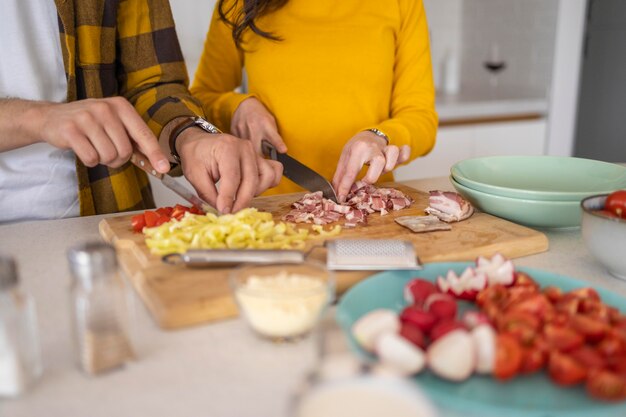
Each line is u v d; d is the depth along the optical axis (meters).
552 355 0.62
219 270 0.90
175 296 0.80
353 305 0.77
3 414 0.58
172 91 1.53
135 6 1.53
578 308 0.72
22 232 1.20
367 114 1.70
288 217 1.20
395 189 1.40
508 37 3.48
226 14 1.68
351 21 1.68
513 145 3.21
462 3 3.77
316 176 1.40
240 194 1.22
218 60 1.80
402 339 0.62
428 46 1.80
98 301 0.64
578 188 1.28
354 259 0.91
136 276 0.89
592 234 0.91
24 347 0.62
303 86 1.69
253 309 0.71
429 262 0.99
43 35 1.41
